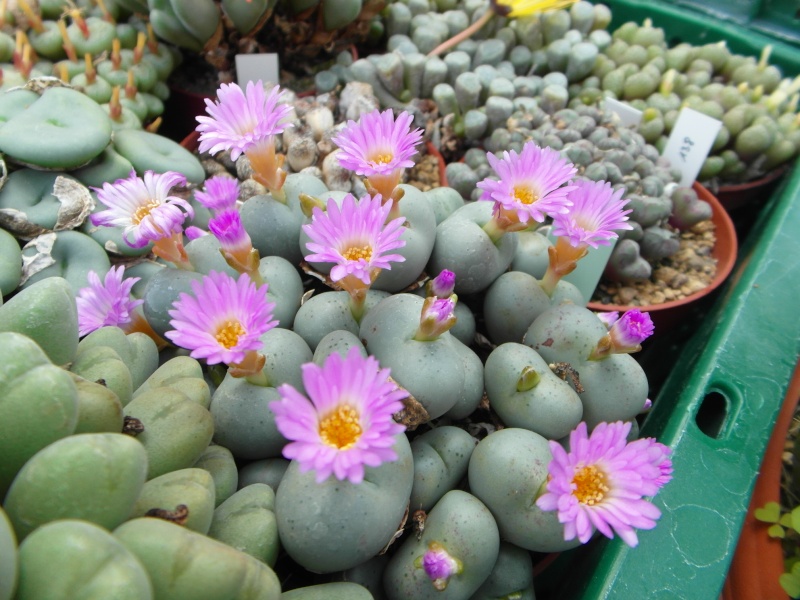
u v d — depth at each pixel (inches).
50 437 3.5
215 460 4.7
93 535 2.9
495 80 10.3
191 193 8.2
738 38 12.6
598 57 11.6
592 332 5.3
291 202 6.0
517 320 5.8
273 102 5.5
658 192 9.5
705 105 11.0
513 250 6.1
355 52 11.5
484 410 5.6
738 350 7.0
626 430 4.1
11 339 3.5
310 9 10.3
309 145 8.6
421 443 5.0
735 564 6.0
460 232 5.7
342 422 3.6
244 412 4.7
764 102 11.5
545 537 4.6
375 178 5.3
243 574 3.4
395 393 3.6
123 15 10.9
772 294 7.6
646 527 3.9
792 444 7.2
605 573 5.2
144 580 3.0
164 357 6.1
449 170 9.5
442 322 4.5
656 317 9.0
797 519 5.7
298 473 4.2
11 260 6.8
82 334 5.6
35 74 9.4
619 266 8.9
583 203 5.4
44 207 7.3
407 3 11.7
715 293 9.6
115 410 3.9
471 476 4.9
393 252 5.4
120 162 7.8
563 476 3.9
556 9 11.4
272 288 5.6
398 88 10.4
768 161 10.9
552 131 9.7
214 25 9.6
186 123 11.7
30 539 3.0
